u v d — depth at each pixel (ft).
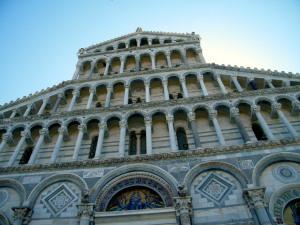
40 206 67.05
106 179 69.00
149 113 84.64
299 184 63.41
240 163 68.08
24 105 96.84
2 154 84.33
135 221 61.82
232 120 81.76
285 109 83.82
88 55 117.29
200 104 84.94
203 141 78.74
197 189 65.62
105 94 100.78
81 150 81.66
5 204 68.44
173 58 113.09
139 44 121.70
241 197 63.05
